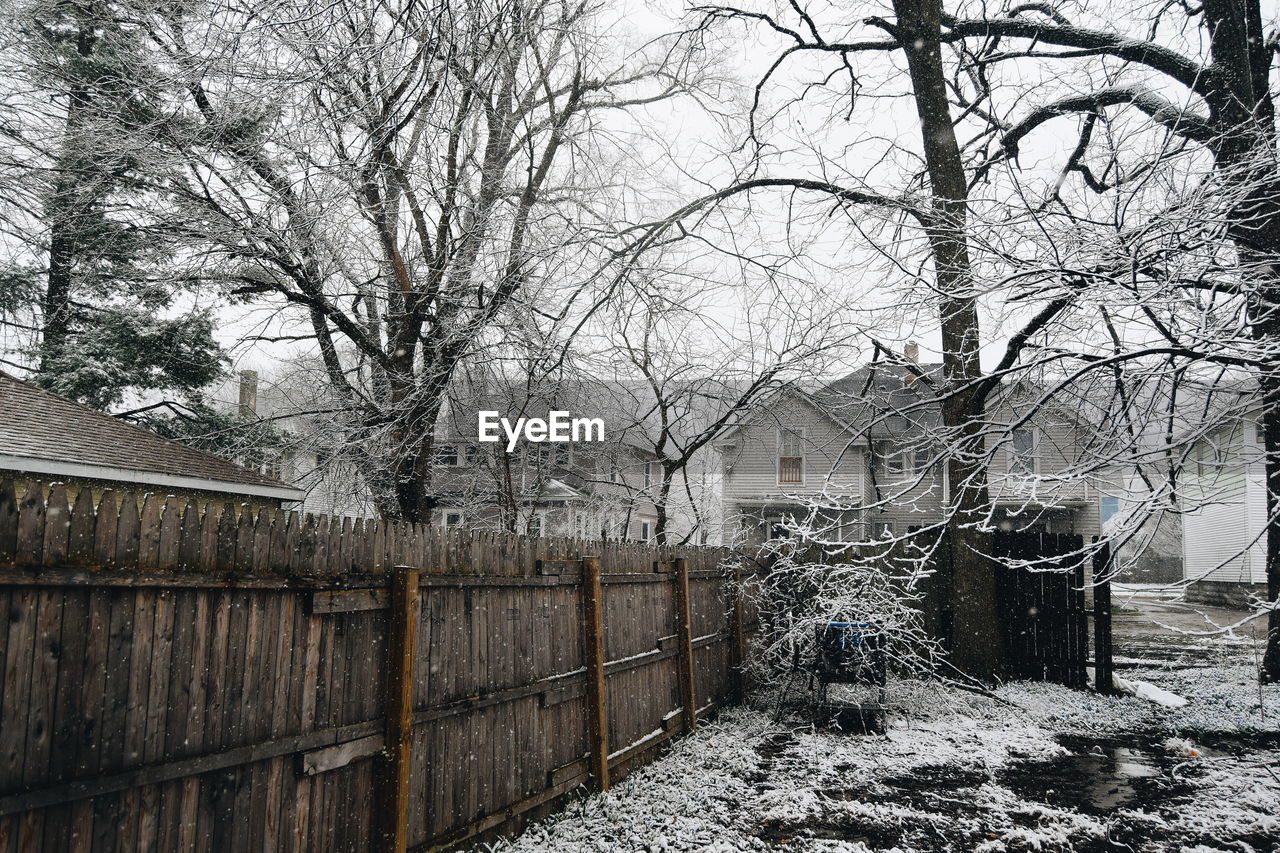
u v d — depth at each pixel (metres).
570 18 10.13
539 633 5.33
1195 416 6.41
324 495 12.74
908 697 8.80
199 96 8.30
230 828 3.06
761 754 6.95
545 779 5.26
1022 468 7.34
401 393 10.44
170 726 2.85
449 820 4.29
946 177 10.20
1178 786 5.95
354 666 3.74
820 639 8.18
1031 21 10.69
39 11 10.21
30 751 2.42
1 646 2.37
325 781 3.54
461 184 10.09
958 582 9.97
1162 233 5.00
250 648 3.20
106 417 10.88
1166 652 13.27
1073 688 9.56
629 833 4.97
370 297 11.02
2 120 10.38
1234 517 23.22
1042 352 5.85
